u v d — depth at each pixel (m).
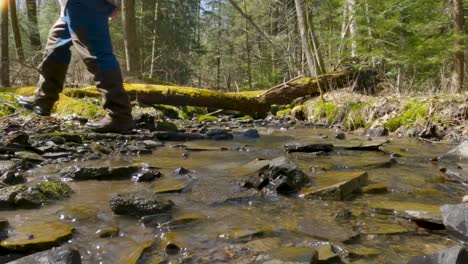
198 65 30.41
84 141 4.35
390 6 9.67
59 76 4.76
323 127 7.24
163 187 2.61
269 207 2.27
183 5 27.92
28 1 13.21
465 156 3.81
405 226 2.01
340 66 9.73
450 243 1.80
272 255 1.57
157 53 24.75
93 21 4.26
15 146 3.58
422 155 4.12
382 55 9.53
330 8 13.09
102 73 4.51
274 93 9.08
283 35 15.56
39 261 1.38
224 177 2.90
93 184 2.69
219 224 1.98
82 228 1.89
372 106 6.88
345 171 3.17
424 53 10.13
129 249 1.67
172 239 1.77
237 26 24.77
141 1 24.44
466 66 12.94
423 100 6.37
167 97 8.33
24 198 2.17
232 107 8.76
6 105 5.69
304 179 2.67
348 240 1.80
